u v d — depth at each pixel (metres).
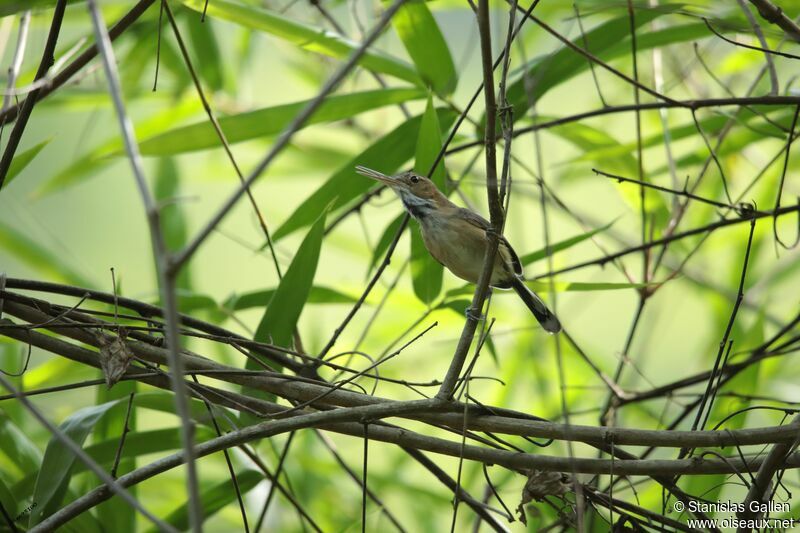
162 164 11.81
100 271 15.28
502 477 11.50
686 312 14.89
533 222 14.59
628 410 11.66
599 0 10.77
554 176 13.41
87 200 15.94
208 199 15.71
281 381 7.66
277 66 14.85
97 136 15.59
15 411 10.30
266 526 10.79
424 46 9.30
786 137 9.68
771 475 7.02
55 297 11.14
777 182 12.32
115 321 7.69
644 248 9.48
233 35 13.36
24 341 7.40
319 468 11.44
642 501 10.27
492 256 6.77
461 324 11.93
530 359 12.14
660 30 9.79
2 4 8.23
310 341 12.55
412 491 11.29
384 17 4.86
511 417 7.31
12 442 9.03
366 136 13.97
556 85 9.92
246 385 7.68
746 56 11.66
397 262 13.41
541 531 7.86
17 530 7.58
